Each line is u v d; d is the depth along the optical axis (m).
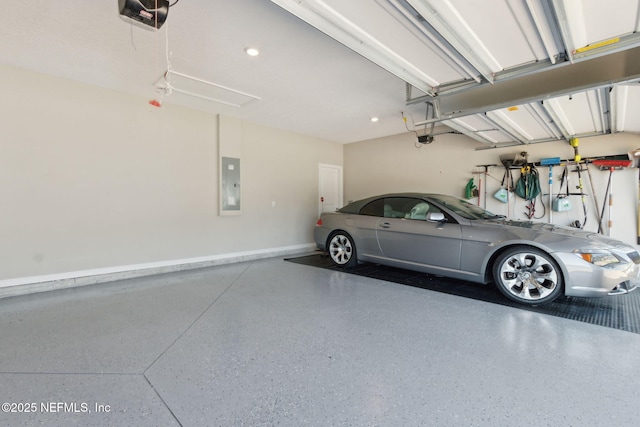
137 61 3.32
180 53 3.12
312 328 2.54
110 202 4.17
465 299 3.25
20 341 2.33
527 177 4.83
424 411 1.53
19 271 3.55
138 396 1.66
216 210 5.27
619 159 4.14
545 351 2.14
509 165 5.02
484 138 4.82
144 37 2.84
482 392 1.68
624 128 3.98
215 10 2.41
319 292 3.54
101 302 3.25
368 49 2.33
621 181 4.19
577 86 2.60
